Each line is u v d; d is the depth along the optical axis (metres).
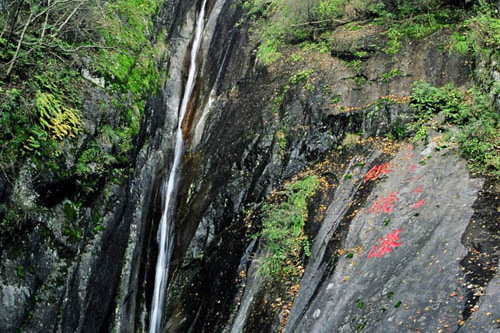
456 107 7.46
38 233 6.33
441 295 4.55
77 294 6.86
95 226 7.60
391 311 4.78
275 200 8.52
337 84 9.63
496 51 7.41
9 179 5.96
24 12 7.89
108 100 8.78
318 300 5.90
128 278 8.51
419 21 9.65
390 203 6.59
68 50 7.75
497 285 4.24
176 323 8.06
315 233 7.27
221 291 7.72
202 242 9.07
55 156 6.82
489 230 5.02
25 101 6.55
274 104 10.16
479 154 6.29
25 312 5.86
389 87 8.88
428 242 5.44
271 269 7.12
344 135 8.70
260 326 6.42
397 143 7.83
